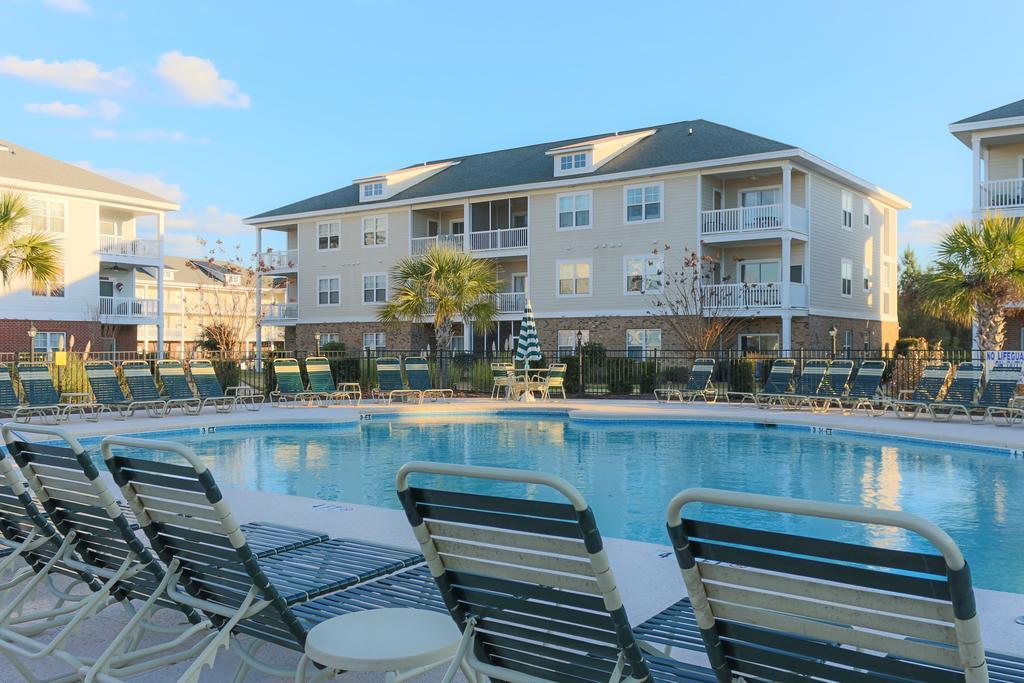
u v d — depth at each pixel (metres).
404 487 2.33
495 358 23.03
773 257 27.64
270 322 37.41
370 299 35.09
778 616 1.86
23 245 18.38
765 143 26.86
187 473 2.79
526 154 35.16
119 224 34.09
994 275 16.94
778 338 26.80
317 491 9.04
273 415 15.67
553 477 1.97
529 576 2.22
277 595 2.83
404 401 20.06
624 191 28.67
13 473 3.63
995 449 11.34
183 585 3.18
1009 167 22.94
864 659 1.79
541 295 30.59
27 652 3.06
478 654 2.53
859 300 30.89
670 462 11.07
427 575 3.64
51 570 3.76
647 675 2.12
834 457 11.42
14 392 15.03
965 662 1.58
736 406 18.03
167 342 52.53
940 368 15.23
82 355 22.98
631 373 21.88
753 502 1.72
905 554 1.59
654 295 28.02
